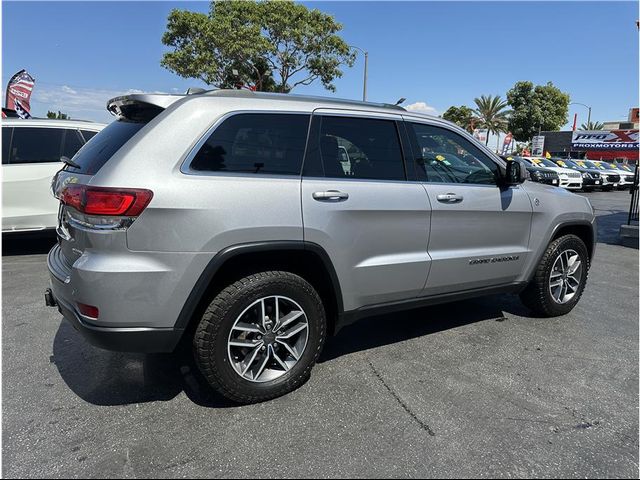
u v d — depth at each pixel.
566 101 49.31
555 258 4.13
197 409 2.71
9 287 4.97
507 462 2.29
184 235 2.44
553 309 4.27
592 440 2.48
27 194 6.04
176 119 2.56
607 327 4.13
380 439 2.45
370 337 3.83
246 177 2.64
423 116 3.49
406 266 3.22
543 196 4.03
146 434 2.46
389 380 3.09
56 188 3.04
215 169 2.58
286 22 22.48
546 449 2.39
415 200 3.22
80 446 2.35
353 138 3.10
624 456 2.35
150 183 2.39
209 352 2.58
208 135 2.59
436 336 3.86
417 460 2.29
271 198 2.66
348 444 2.40
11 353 3.42
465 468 2.24
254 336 2.75
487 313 4.46
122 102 2.81
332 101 3.12
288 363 2.89
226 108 2.68
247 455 2.30
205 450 2.33
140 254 2.38
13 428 2.50
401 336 3.86
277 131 2.82
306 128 2.92
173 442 2.39
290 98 2.96
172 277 2.43
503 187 3.77
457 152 3.62
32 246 7.09
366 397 2.87
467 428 2.56
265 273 2.72
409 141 3.35
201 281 2.50
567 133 45.19
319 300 2.90
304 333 2.89
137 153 2.45
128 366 3.24
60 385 2.97
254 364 2.79
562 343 3.75
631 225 8.72
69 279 2.49
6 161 5.96
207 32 22.05
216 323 2.57
